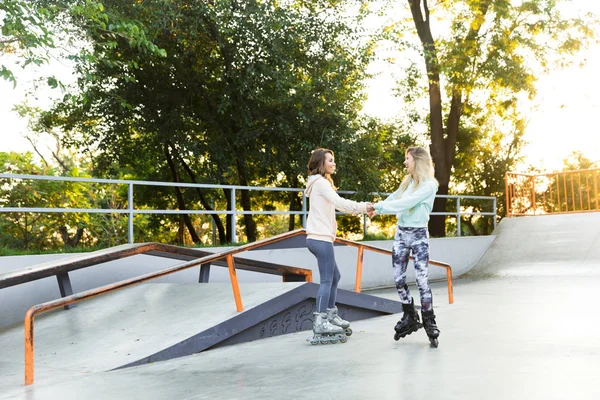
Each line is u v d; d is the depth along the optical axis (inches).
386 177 925.8
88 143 674.8
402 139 916.0
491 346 216.7
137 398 167.2
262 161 589.6
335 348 229.6
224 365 207.8
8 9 351.3
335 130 565.6
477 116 901.2
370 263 557.3
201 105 625.9
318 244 239.9
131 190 396.2
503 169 1064.2
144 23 511.8
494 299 389.1
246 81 542.0
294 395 158.4
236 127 613.3
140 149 683.4
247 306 259.4
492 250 677.3
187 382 184.2
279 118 566.9
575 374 165.6
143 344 236.5
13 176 338.6
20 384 197.3
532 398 141.9
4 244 549.3
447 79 731.4
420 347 222.2
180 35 533.3
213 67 600.7
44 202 559.5
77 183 581.0
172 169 717.3
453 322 285.3
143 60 574.2
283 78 537.6
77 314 294.8
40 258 354.0
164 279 407.2
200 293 294.7
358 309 314.8
